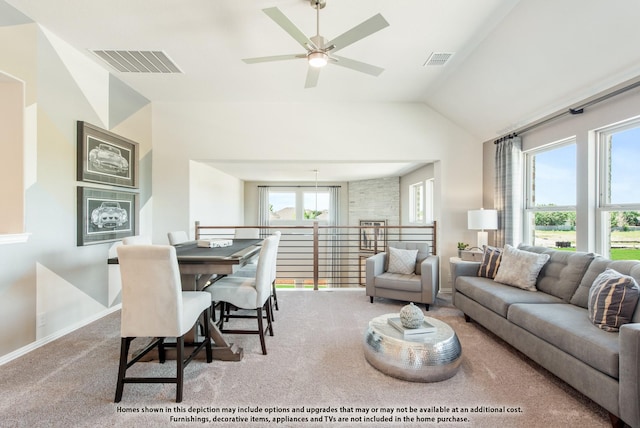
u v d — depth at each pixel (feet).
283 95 13.69
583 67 8.43
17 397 6.05
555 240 11.18
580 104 9.48
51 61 8.95
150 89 12.91
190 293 7.42
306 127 14.60
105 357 7.81
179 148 14.39
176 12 8.05
